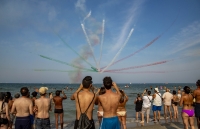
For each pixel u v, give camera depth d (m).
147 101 10.81
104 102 4.30
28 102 5.62
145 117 13.47
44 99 6.27
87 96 4.32
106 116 4.27
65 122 12.10
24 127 5.49
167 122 11.23
